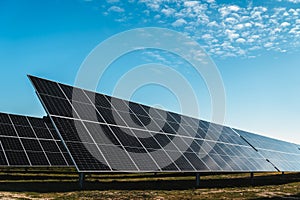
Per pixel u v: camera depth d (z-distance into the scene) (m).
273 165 32.84
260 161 31.67
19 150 24.39
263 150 37.00
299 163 42.75
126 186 21.44
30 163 23.69
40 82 19.56
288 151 47.09
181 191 19.94
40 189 17.91
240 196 18.94
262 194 20.58
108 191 18.05
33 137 27.06
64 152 27.53
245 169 26.66
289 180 35.06
